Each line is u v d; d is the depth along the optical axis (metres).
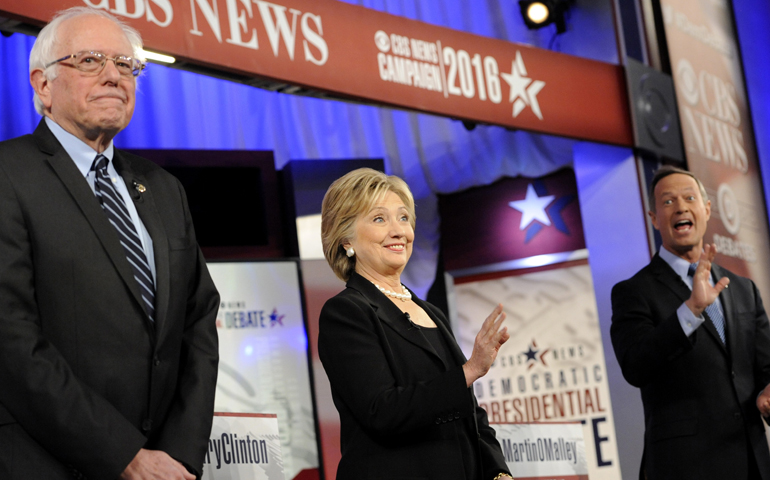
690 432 3.02
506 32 6.04
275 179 4.97
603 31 5.71
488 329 1.92
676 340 2.87
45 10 2.86
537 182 5.75
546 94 4.88
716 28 6.30
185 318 2.03
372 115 5.72
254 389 4.36
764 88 6.58
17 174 1.84
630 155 5.48
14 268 1.75
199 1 3.35
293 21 3.70
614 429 5.31
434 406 1.89
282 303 4.56
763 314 3.31
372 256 2.22
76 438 1.67
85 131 1.94
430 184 5.80
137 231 1.98
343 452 2.06
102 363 1.80
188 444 1.81
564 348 5.48
